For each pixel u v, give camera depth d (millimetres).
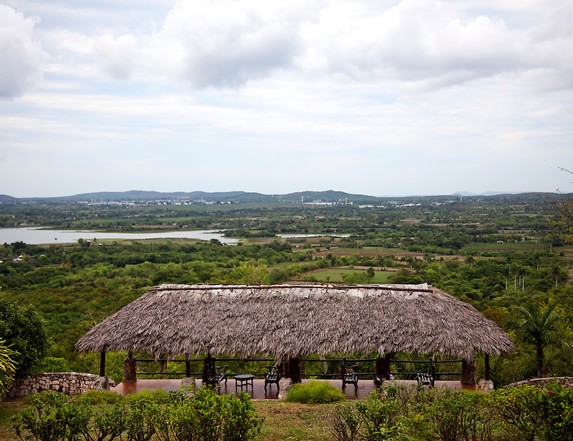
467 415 9898
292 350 15445
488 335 15797
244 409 8844
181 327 16219
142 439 9148
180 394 10219
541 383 15367
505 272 66562
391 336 15477
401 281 62750
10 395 15945
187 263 81188
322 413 13055
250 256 92812
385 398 10453
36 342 16375
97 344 16141
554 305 27328
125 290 58938
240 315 16516
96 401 14273
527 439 9109
